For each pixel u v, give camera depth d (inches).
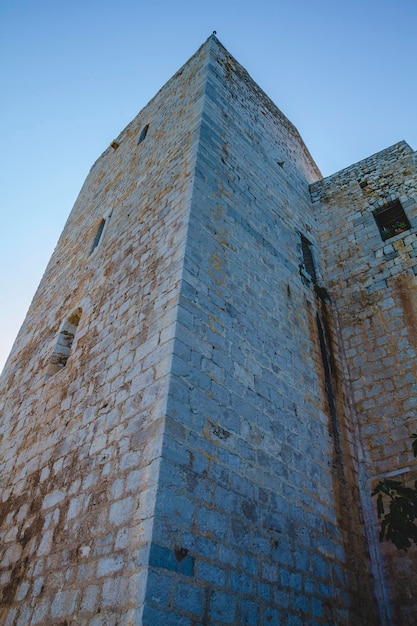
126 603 133.7
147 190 338.3
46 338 346.3
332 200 435.2
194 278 223.1
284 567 181.0
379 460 258.1
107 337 248.2
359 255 365.7
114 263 307.3
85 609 147.6
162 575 137.3
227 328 224.8
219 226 269.3
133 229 313.4
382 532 232.7
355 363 305.9
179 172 301.0
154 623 127.7
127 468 170.4
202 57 423.2
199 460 170.7
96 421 208.8
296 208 402.0
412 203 372.5
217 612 146.6
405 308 308.7
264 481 194.7
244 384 214.4
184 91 415.5
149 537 141.5
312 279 347.6
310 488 218.7
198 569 148.5
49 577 175.2
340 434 262.8
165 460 158.4
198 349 199.8
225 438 187.2
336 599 196.9
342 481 242.7
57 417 246.7
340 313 339.0
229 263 257.6
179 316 200.5
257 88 482.6
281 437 219.0
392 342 298.5
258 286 272.1
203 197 271.4
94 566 156.3
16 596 186.4
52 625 157.1
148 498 151.6
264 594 166.2
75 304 331.6
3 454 282.4
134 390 195.3
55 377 281.1
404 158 413.1
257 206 330.6
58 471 213.9
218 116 358.0
